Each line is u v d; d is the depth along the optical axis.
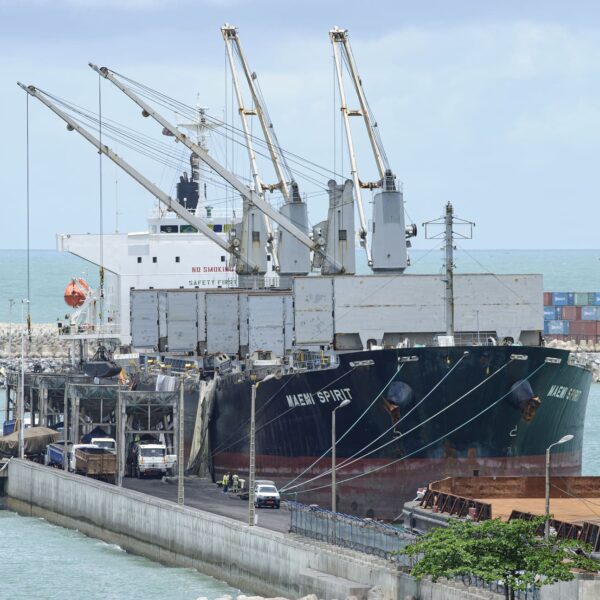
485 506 148.38
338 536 149.62
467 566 124.94
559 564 121.94
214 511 180.25
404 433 192.50
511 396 191.50
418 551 129.75
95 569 178.25
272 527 165.25
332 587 141.12
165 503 184.75
